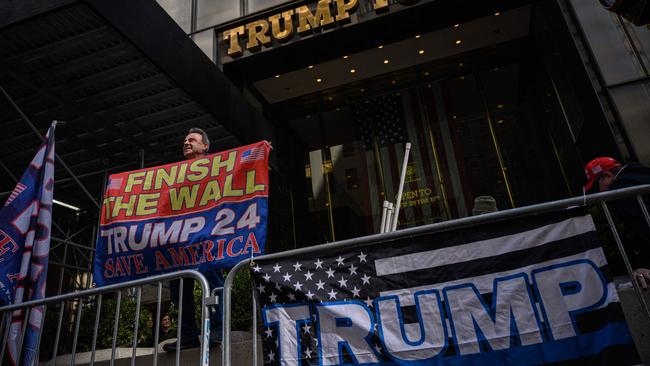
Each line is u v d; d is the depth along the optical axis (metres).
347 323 2.81
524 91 12.83
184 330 3.93
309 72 13.95
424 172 12.70
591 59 9.05
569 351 2.42
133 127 9.23
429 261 2.82
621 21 9.16
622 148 8.15
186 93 8.24
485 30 12.97
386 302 2.80
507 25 12.82
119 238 4.05
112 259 4.02
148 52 7.32
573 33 9.61
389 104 14.05
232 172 4.04
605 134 8.62
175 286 4.01
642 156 7.72
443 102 13.48
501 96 13.00
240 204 3.89
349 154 13.71
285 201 13.43
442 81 13.77
